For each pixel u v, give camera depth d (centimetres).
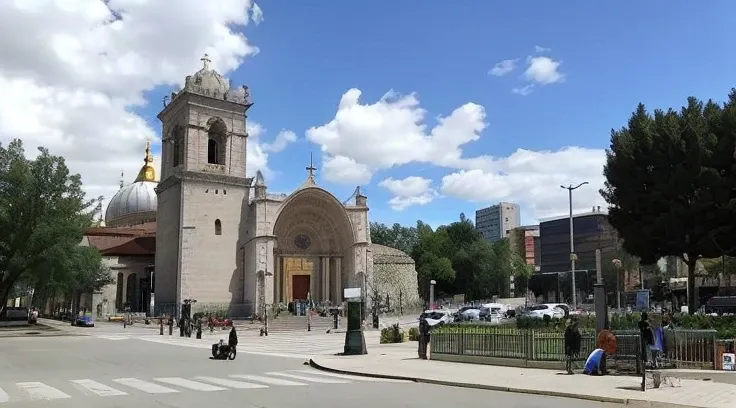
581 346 2245
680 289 7869
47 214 5734
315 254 7419
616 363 2128
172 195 6944
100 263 7512
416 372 2169
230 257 6762
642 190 4281
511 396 1636
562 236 12800
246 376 2116
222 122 7006
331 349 3478
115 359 2838
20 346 3747
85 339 4512
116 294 8062
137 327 6119
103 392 1675
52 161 5766
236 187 6931
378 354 3028
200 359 2858
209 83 6994
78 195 5928
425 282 10900
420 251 11506
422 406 1423
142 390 1716
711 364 2130
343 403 1459
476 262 11150
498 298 10819
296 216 7300
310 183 7062
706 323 2814
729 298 5394
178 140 7125
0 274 5859
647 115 4394
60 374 2173
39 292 9344
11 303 13375
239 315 6656
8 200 5575
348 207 7306
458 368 2316
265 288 6481
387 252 8700
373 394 1638
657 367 2106
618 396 1565
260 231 6588
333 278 7419
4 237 5625
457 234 11862
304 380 1998
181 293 6406
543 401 1540
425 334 2788
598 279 2794
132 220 9875
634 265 9375
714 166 3994
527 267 13262
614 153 4506
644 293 3509
